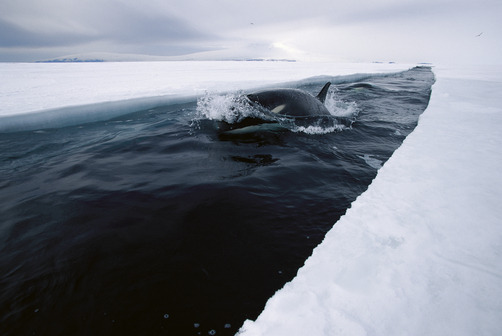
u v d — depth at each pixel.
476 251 1.57
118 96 8.23
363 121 5.44
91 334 1.12
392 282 1.35
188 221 1.92
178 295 1.31
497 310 1.17
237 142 3.84
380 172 2.76
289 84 13.17
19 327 1.15
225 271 1.47
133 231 1.81
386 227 1.82
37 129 5.24
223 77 16.28
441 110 6.08
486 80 15.73
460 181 2.50
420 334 1.07
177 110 6.91
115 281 1.39
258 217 1.99
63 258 1.56
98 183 2.60
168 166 3.02
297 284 1.36
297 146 3.73
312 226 1.90
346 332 1.09
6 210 2.12
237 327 1.15
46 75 16.89
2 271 1.46
